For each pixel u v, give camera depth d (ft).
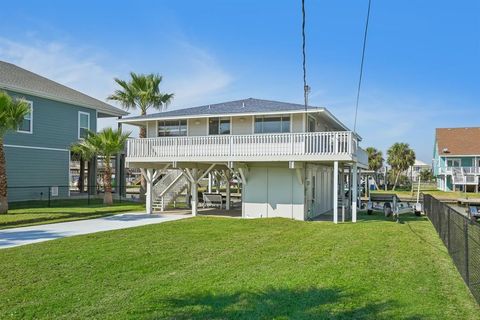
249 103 72.84
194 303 19.24
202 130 67.67
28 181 77.10
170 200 72.64
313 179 66.18
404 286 22.17
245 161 58.08
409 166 207.72
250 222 52.42
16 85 73.15
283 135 56.29
